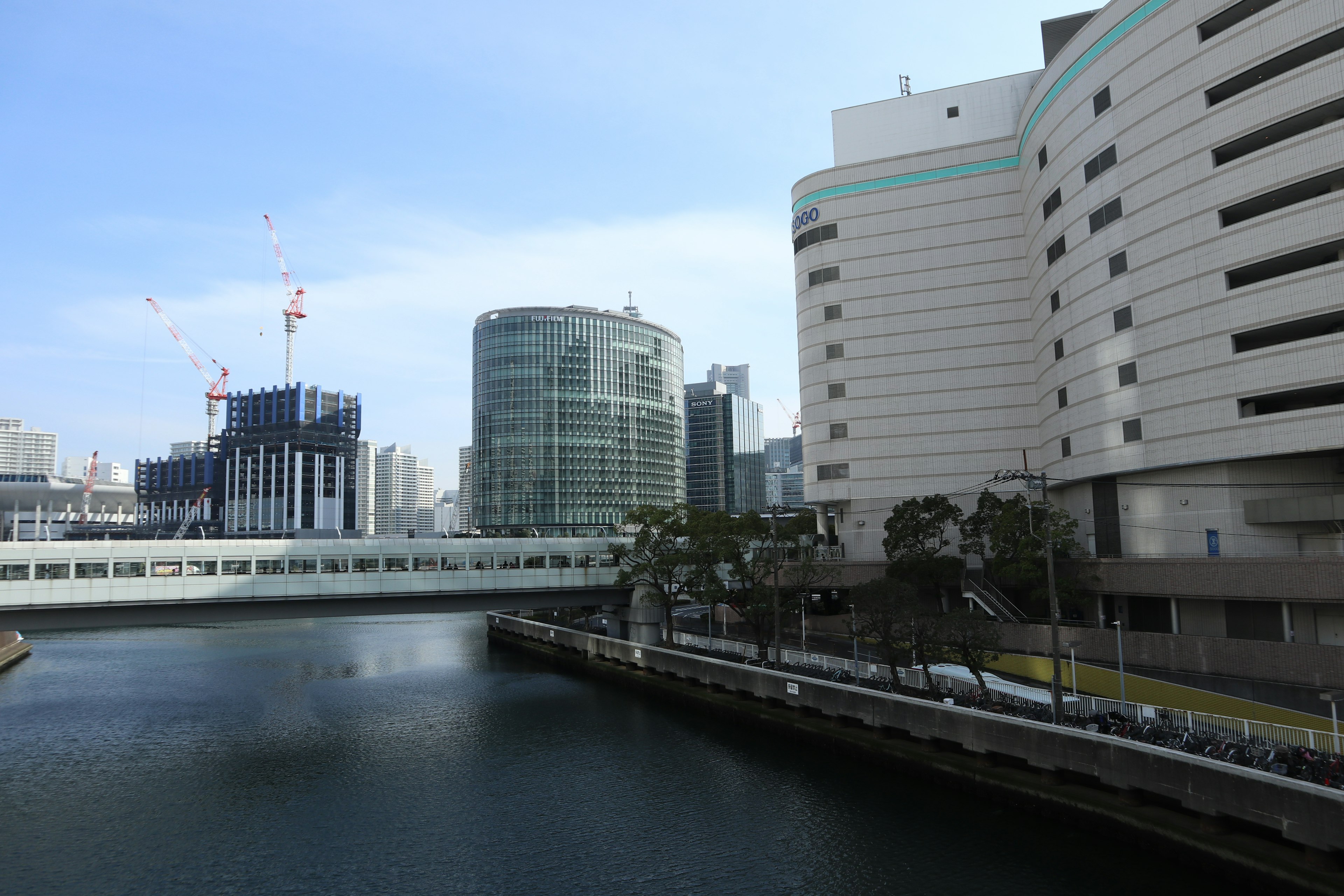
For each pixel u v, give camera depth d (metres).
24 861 38.69
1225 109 59.50
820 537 102.31
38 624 61.81
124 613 64.75
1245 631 57.66
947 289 95.19
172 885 36.06
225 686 83.81
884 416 96.69
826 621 92.62
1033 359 90.94
